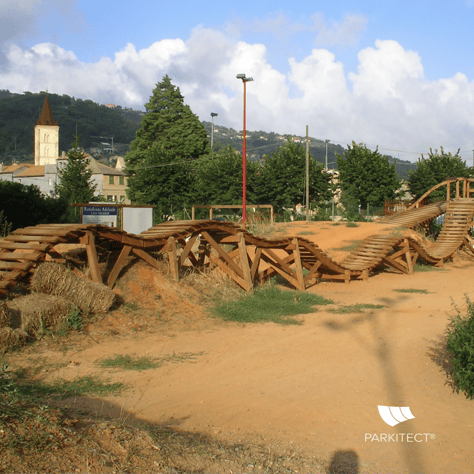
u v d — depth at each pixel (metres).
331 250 25.39
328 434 5.09
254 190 48.72
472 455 4.62
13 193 27.48
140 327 9.64
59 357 7.47
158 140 66.25
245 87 26.16
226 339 9.26
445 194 45.19
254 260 14.84
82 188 40.81
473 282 18.28
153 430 4.72
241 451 4.49
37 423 4.04
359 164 47.12
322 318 11.38
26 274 9.45
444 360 7.79
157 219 43.22
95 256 10.33
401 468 4.32
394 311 12.26
